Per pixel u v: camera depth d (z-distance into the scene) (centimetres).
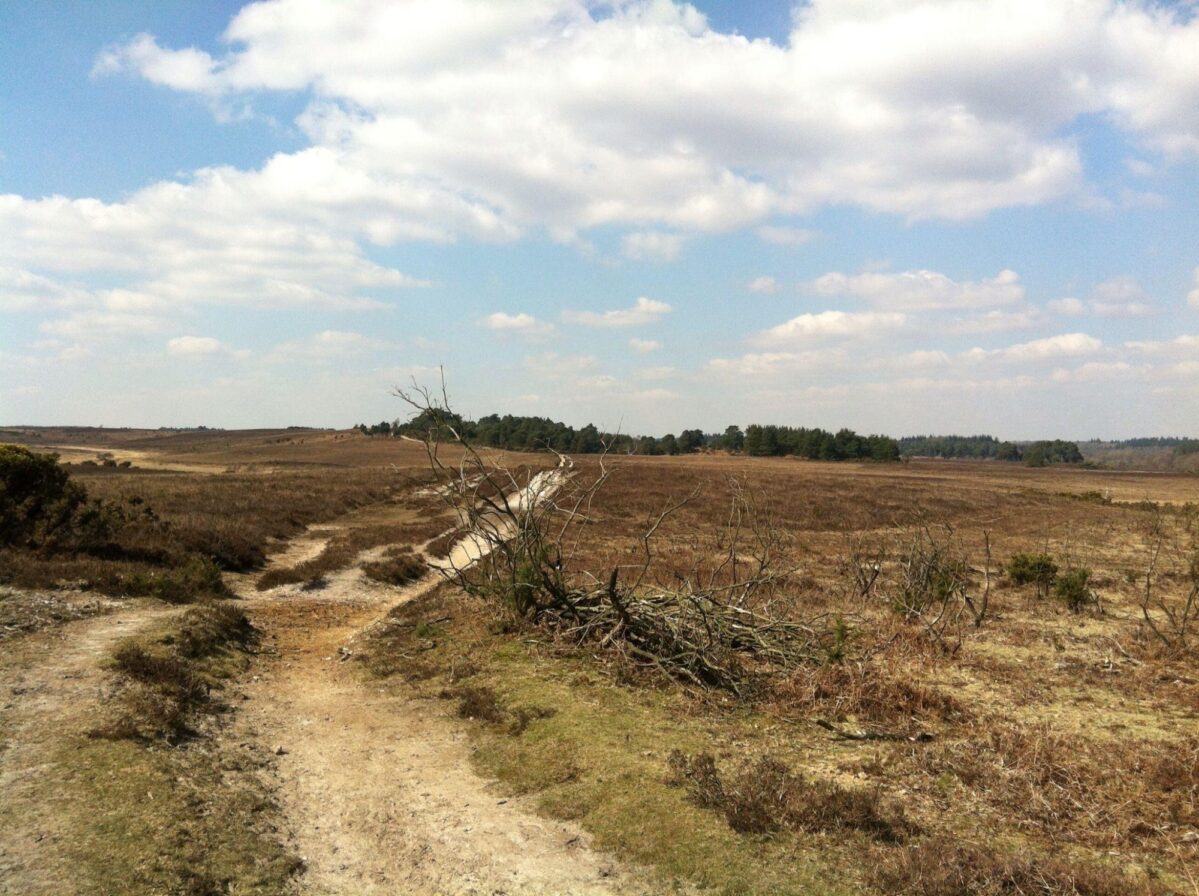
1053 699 1165
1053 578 2289
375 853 668
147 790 705
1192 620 1789
